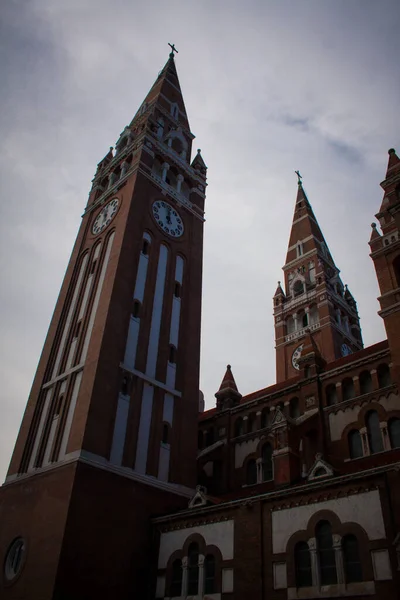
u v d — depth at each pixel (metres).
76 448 34.62
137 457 37.81
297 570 27.11
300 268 81.50
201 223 56.59
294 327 75.12
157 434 40.00
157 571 34.09
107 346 39.38
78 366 40.06
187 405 43.62
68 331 44.84
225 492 42.91
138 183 51.06
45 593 29.61
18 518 35.19
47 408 40.66
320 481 28.30
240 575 29.22
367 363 39.59
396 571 23.48
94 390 36.84
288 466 34.22
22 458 38.62
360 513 26.02
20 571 32.16
